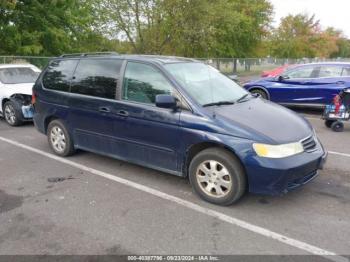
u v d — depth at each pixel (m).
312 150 4.04
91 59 5.34
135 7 20.55
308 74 10.13
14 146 6.69
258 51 39.25
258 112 4.28
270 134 3.80
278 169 3.65
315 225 3.65
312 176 4.11
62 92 5.63
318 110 10.82
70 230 3.60
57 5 20.61
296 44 46.59
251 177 3.79
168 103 4.12
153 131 4.43
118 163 5.57
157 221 3.77
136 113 4.56
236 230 3.57
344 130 8.05
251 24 33.78
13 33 18.83
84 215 3.91
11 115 8.51
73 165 5.52
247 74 30.00
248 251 3.22
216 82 4.92
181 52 23.14
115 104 4.80
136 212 3.97
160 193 4.46
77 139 5.60
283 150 3.72
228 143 3.84
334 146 6.67
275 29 44.47
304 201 4.20
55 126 5.90
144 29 21.36
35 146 6.65
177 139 4.23
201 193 4.20
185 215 3.89
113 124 4.88
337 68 9.80
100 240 3.42
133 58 4.82
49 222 3.77
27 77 9.42
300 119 4.48
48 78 6.01
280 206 4.07
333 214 3.88
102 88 5.06
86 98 5.22
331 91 9.68
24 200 4.32
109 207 4.10
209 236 3.47
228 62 27.81
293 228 3.60
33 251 3.25
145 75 4.62
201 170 4.16
